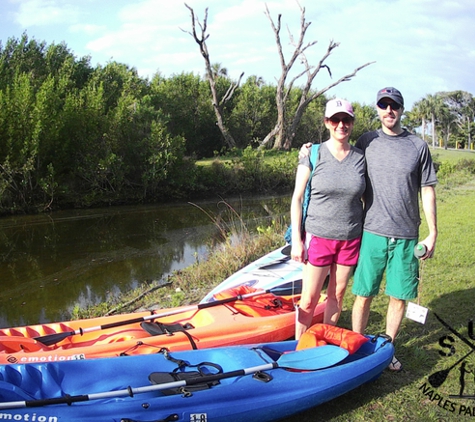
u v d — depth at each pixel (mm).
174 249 13133
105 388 4336
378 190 4672
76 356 4961
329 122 4539
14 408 3629
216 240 13977
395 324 4980
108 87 31031
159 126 22156
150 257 12320
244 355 4656
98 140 21422
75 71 31359
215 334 5543
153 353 4840
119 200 21266
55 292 9758
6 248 13477
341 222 4660
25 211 18984
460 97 78688
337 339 4738
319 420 4324
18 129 19266
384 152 4656
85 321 5930
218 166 24344
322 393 4289
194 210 19781
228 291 6781
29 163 19016
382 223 4660
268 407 4105
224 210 19734
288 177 25844
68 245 13766
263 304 6496
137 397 4125
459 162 29719
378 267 4789
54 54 31641
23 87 20141
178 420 3877
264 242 11117
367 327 6168
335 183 4574
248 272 7898
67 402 3758
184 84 36938
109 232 15508
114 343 5168
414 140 4668
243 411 4035
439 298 6910
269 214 18609
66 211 19422
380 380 4906
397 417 4340
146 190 21922
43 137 19531
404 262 4711
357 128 43812
